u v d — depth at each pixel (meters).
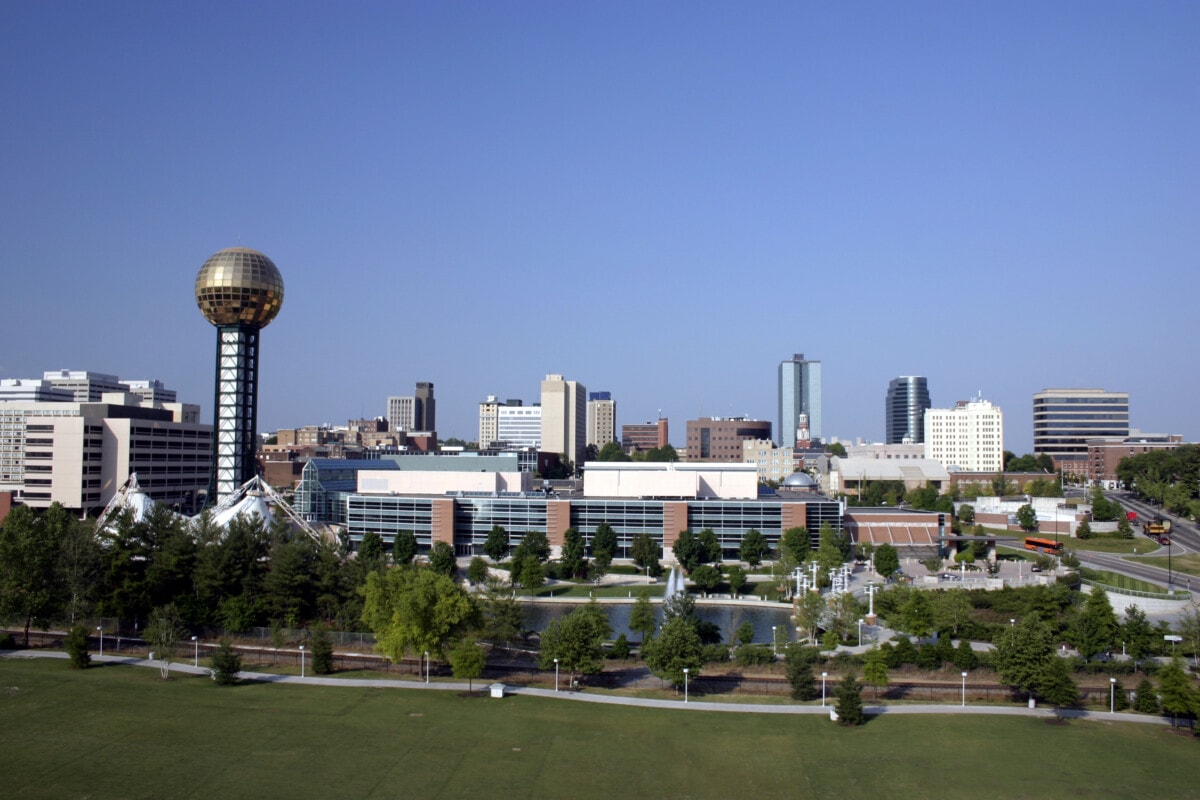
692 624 138.75
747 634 140.50
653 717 105.44
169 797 81.38
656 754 93.50
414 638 118.06
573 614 124.69
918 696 115.88
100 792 82.19
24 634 142.50
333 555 151.50
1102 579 198.00
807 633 152.88
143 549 156.12
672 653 114.75
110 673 120.75
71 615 145.00
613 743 96.38
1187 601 174.50
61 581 144.88
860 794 85.00
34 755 90.62
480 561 192.25
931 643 138.62
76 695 110.00
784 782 87.31
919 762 92.56
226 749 92.75
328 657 123.25
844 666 127.75
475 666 113.62
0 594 133.50
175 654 130.62
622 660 132.25
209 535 158.12
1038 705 112.69
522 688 116.69
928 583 197.12
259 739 95.69
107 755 90.88
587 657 115.75
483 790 83.69
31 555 137.88
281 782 84.81
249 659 129.88
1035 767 91.62
